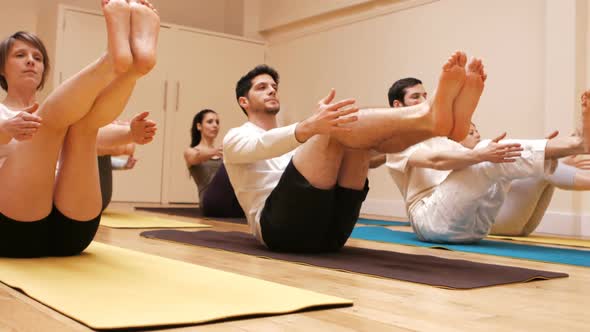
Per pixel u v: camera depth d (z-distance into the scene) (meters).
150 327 0.99
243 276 1.54
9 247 1.72
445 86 1.64
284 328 1.03
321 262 1.90
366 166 2.02
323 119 1.77
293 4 6.66
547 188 3.19
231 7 7.46
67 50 6.10
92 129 1.65
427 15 5.20
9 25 6.32
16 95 1.97
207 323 1.05
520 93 4.46
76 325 1.00
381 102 5.62
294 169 2.01
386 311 1.21
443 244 2.73
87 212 1.75
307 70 6.51
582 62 4.05
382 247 2.54
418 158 2.75
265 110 2.46
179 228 3.20
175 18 7.20
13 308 1.13
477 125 4.77
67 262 1.70
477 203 2.63
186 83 6.75
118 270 1.58
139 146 6.46
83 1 6.67
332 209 2.05
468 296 1.41
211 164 4.80
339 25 6.10
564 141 2.37
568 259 2.27
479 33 4.77
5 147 1.70
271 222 2.13
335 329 1.04
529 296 1.44
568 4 4.05
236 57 7.00
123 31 1.47
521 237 3.29
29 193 1.64
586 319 1.19
